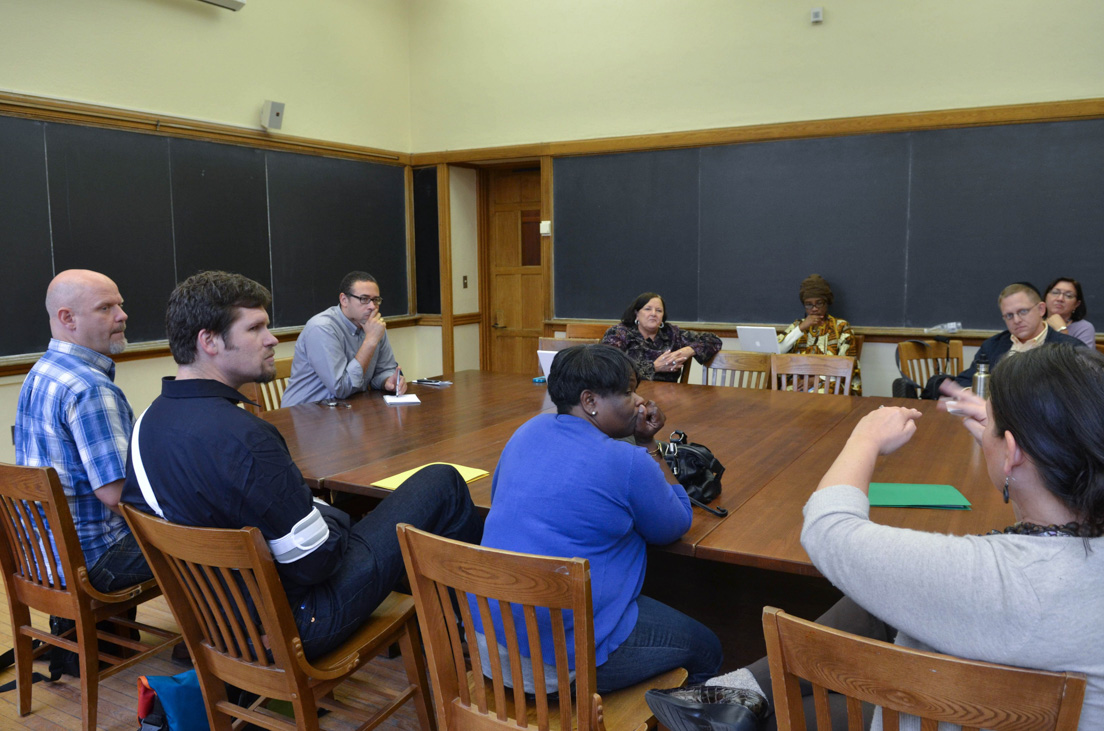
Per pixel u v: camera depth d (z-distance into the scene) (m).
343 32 5.73
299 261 5.49
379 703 2.11
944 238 4.66
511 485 1.51
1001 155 4.46
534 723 1.35
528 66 5.85
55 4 4.02
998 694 0.79
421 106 6.37
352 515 2.54
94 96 4.23
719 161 5.23
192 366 1.57
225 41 4.91
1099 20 4.18
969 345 4.67
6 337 3.89
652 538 1.54
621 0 5.45
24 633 2.05
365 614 1.62
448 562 1.25
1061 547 0.81
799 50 4.94
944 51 4.55
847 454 1.04
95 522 2.06
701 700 1.20
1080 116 4.24
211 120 4.85
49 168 4.02
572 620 1.41
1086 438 0.80
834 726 1.19
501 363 6.79
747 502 1.86
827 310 4.84
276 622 1.42
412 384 3.73
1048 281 4.43
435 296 6.45
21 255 3.93
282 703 1.98
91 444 1.98
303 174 5.47
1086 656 0.78
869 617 1.44
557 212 5.87
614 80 5.54
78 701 2.17
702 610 2.37
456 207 6.39
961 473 2.07
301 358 3.37
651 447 1.75
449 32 6.15
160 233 4.58
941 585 0.83
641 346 3.95
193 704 1.74
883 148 4.75
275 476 1.46
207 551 1.41
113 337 2.15
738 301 5.29
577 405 1.57
